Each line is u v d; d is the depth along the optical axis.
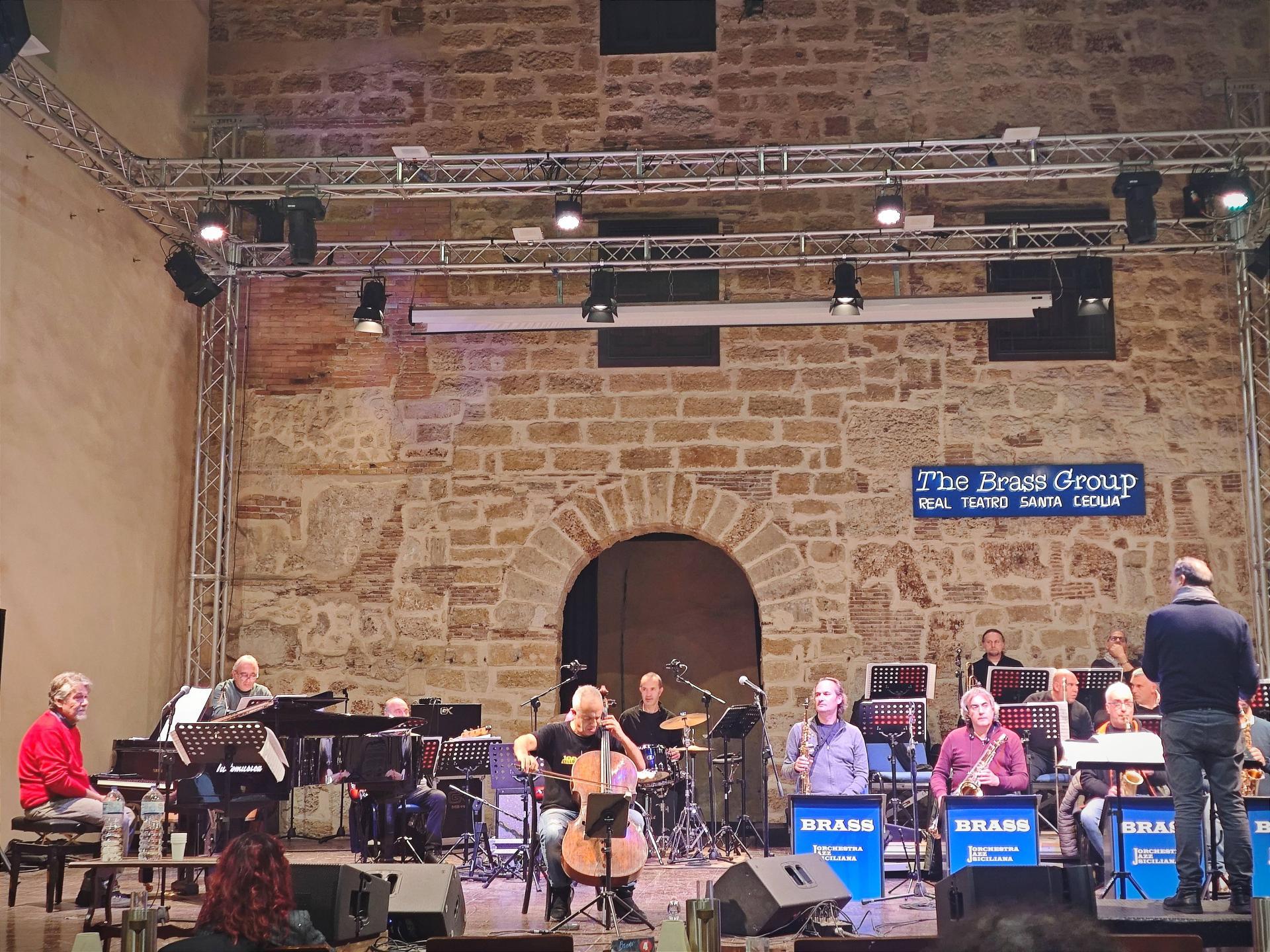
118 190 10.55
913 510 11.98
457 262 12.52
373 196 10.54
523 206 12.59
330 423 12.45
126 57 11.15
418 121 12.73
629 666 13.35
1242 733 7.48
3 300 9.10
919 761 10.34
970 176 10.12
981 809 6.87
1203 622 5.90
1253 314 11.95
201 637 12.13
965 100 12.41
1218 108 12.25
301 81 12.80
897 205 10.07
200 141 12.62
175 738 7.50
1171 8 12.41
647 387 12.30
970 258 11.35
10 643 9.17
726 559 13.46
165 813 7.76
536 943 3.98
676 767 9.43
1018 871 4.89
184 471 12.20
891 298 11.52
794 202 12.36
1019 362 12.12
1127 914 5.62
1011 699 10.34
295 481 12.40
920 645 11.80
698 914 3.78
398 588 12.20
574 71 12.72
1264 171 11.06
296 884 4.98
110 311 10.75
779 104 12.52
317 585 12.25
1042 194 12.27
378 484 12.36
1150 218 10.01
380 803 8.46
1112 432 11.99
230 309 12.41
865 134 12.41
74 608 10.08
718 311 11.55
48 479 9.73
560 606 12.09
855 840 6.94
